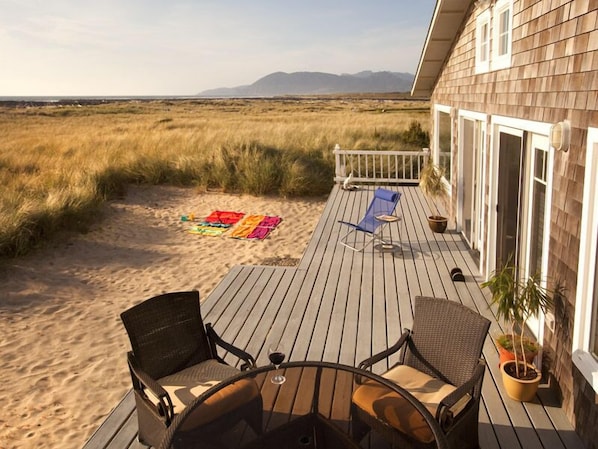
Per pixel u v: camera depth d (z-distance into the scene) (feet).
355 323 16.78
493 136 18.80
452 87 28.81
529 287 11.87
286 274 21.58
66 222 32.89
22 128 98.27
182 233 33.76
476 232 23.57
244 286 20.24
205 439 8.71
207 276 25.91
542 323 13.21
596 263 10.35
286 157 49.29
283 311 17.83
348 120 110.32
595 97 10.14
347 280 20.74
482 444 10.66
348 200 36.50
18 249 27.68
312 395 9.79
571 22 11.41
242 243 31.45
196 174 46.78
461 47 25.73
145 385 10.09
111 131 88.17
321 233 27.91
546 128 13.07
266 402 9.64
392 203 26.55
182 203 41.29
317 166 49.11
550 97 12.80
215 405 9.38
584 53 10.68
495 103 18.56
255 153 49.16
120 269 26.94
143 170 46.73
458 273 20.30
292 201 41.98
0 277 25.05
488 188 19.65
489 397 12.32
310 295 19.25
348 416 9.36
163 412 9.73
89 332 19.75
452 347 10.71
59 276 25.71
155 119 127.03
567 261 11.59
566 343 11.59
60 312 21.52
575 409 11.02
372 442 9.43
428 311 11.26
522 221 15.79
